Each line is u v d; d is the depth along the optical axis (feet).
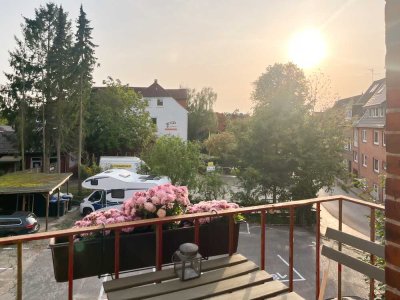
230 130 74.64
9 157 98.94
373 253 8.11
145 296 8.72
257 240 55.06
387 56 4.31
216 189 73.05
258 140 68.13
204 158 92.17
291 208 11.22
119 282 9.37
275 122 67.56
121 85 119.65
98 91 115.85
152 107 142.31
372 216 10.68
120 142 118.32
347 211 76.89
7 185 59.93
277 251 49.93
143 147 110.42
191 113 183.42
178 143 74.28
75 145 95.40
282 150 67.72
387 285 4.30
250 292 8.99
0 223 49.19
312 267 43.83
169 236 10.89
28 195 66.49
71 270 9.09
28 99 90.84
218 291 8.95
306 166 66.03
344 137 69.97
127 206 10.96
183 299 8.58
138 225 9.66
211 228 11.45
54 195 72.38
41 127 92.99
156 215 10.87
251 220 65.87
